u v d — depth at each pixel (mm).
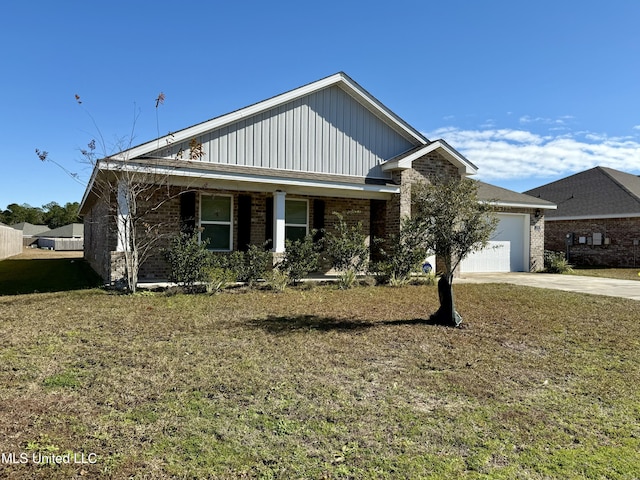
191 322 6883
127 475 2674
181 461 2859
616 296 10461
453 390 4277
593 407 3957
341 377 4547
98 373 4457
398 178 13680
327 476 2744
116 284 10102
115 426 3312
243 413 3615
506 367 5039
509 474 2826
